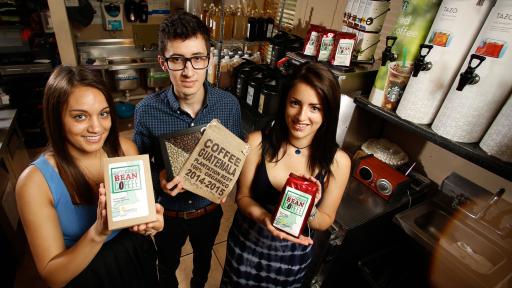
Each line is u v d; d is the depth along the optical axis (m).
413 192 1.78
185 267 2.11
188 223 1.49
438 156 1.82
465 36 1.18
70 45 2.60
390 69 1.46
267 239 1.22
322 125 1.13
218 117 1.42
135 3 3.23
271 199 1.25
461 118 1.20
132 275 1.13
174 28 1.12
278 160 1.21
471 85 1.14
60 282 0.88
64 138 0.91
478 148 1.20
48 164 0.91
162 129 1.34
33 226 0.87
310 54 1.96
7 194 2.01
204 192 1.16
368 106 1.62
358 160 1.84
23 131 3.04
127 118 3.76
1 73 2.73
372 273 1.70
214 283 2.04
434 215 1.65
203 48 1.19
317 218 1.23
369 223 1.60
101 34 3.28
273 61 2.59
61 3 2.41
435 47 1.26
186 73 1.18
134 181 0.90
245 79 2.43
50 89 0.85
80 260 0.86
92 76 0.89
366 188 1.80
